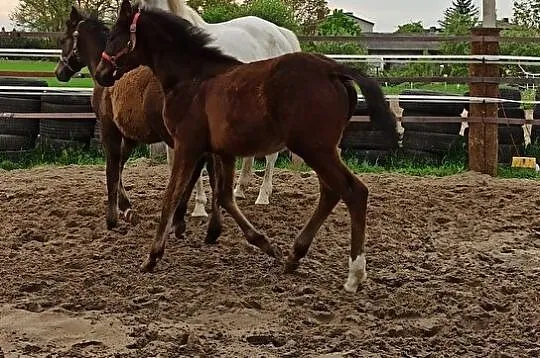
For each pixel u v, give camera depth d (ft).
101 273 17.61
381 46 100.07
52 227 21.71
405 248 20.33
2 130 34.81
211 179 19.80
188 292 16.35
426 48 89.40
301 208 24.26
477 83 31.48
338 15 87.40
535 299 16.20
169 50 17.54
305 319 15.03
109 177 21.17
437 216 23.68
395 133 15.53
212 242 19.99
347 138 33.91
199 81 17.13
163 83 17.67
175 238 20.42
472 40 31.68
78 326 14.51
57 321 14.76
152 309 15.52
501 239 21.58
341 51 61.05
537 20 96.07
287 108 15.49
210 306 15.66
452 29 89.86
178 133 17.20
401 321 15.10
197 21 22.54
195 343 13.70
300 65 15.67
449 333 14.43
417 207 24.75
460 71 64.28
